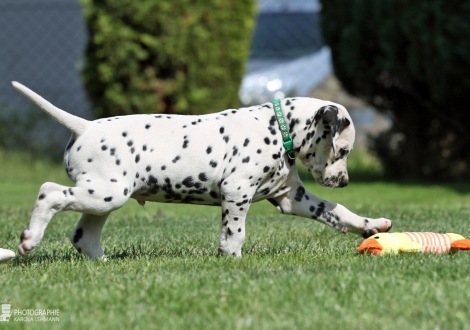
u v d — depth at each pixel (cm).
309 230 1103
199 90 1972
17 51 2450
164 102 1975
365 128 2406
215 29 1964
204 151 790
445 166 2030
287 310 575
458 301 588
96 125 789
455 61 1698
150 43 1900
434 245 832
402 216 1266
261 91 2355
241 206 795
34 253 905
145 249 939
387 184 1962
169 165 787
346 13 1920
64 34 2423
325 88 2400
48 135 2361
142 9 1878
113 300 610
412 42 1762
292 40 2573
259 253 871
